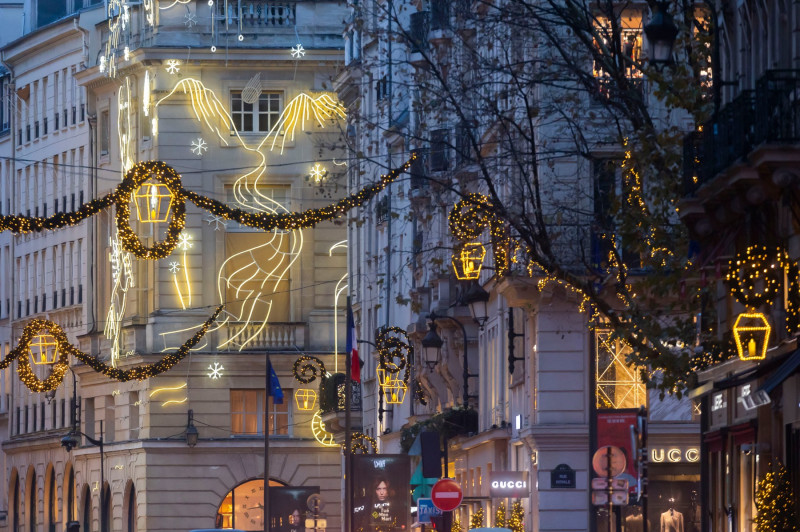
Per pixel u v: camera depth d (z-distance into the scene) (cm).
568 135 5331
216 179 10812
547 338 5622
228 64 10788
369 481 5838
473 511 7000
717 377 4019
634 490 5022
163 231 10731
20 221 4391
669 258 3775
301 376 8675
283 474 10750
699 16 4966
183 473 10675
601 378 5603
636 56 5241
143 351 10750
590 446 5569
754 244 3584
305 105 10856
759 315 3488
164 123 10762
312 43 10812
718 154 3475
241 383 10794
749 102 3347
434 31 6256
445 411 7125
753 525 3909
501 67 4088
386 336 7781
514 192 4931
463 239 4362
